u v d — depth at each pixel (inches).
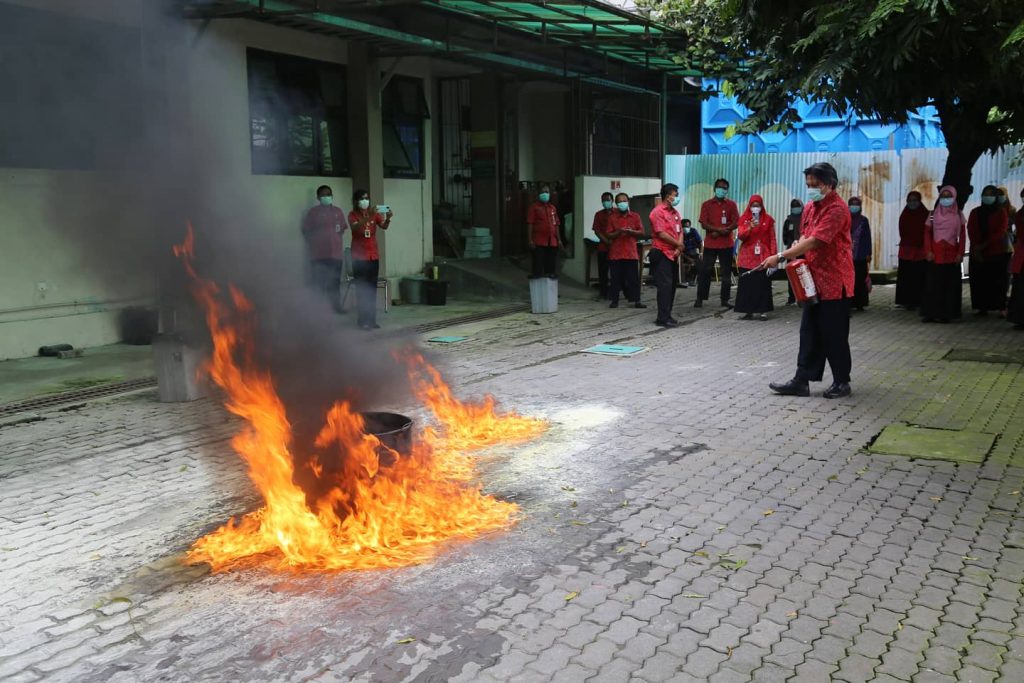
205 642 137.0
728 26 506.9
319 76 516.4
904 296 521.3
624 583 155.3
